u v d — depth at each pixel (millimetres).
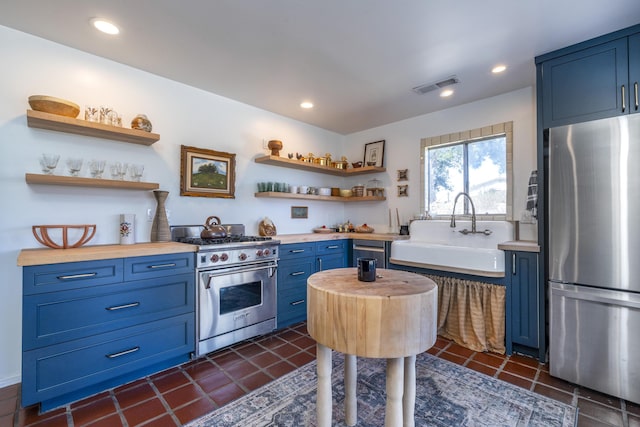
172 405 1761
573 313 1983
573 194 2000
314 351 2508
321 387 1332
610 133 1871
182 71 2559
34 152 2068
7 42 1979
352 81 2730
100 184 2156
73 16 1837
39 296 1653
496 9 1758
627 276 1805
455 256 2643
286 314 3000
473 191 3266
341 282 1361
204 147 2943
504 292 2443
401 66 2455
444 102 3223
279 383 2000
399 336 1140
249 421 1619
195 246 2285
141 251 2014
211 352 2473
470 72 2555
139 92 2533
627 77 1908
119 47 2195
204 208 2947
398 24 1907
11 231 1979
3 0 1680
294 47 2182
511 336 2414
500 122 3021
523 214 2852
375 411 1707
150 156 2605
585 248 1948
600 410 1722
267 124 3494
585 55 2072
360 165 4141
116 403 1779
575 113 2102
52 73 2131
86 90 2268
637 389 1756
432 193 3604
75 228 2193
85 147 2275
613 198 1854
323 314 1231
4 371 1962
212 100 3006
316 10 1772
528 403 1783
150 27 1950
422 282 1362
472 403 1781
